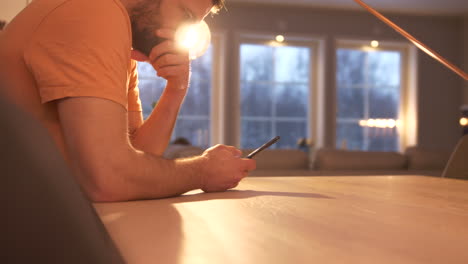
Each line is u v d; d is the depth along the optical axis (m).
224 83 7.71
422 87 8.35
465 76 0.92
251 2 7.60
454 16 8.33
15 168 0.14
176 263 0.25
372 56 8.34
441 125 8.45
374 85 8.34
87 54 0.62
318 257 0.26
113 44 0.64
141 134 1.03
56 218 0.15
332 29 8.03
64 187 0.16
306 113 8.16
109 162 0.58
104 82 0.61
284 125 8.09
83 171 0.58
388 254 0.28
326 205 0.53
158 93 7.71
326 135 7.98
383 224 0.40
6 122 0.14
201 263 0.25
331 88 8.02
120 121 0.61
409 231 0.36
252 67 7.97
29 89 0.68
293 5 7.72
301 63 8.13
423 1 7.48
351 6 7.76
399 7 7.84
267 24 7.85
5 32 0.71
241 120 7.94
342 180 0.98
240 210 0.48
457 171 1.38
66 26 0.64
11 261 0.14
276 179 0.99
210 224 0.39
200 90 7.86
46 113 0.69
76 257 0.16
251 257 0.26
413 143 8.32
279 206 0.51
